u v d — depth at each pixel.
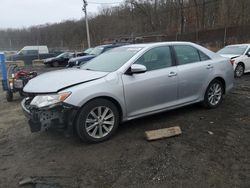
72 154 4.38
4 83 9.03
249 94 8.10
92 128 4.65
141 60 5.25
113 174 3.79
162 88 5.37
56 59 28.33
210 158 4.14
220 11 48.72
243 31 34.56
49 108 4.36
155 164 4.00
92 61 5.91
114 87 4.78
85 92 4.48
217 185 3.50
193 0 51.22
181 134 5.00
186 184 3.53
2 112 7.59
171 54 5.69
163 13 58.47
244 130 5.20
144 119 5.79
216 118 5.82
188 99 5.90
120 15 66.12
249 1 45.12
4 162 4.27
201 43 36.53
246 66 12.95
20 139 5.18
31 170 3.99
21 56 33.47
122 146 4.58
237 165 3.95
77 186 3.56
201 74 6.04
